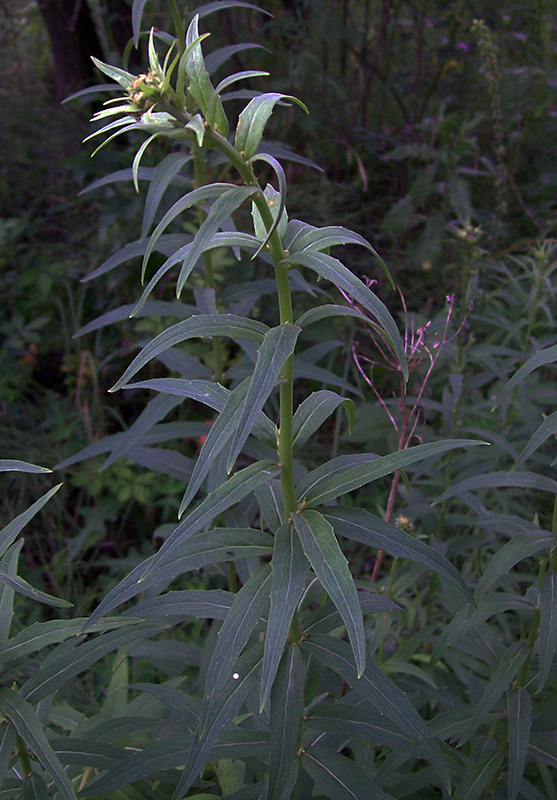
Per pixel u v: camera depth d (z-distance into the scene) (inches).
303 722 55.9
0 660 50.0
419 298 151.8
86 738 61.2
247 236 42.9
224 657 45.0
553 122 180.7
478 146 179.5
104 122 174.2
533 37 198.8
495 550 96.7
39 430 155.6
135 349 162.1
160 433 85.7
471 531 110.2
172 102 39.0
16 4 223.3
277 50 188.1
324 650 51.7
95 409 156.5
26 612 124.6
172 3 73.5
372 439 130.3
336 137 178.9
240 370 88.3
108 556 143.8
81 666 52.7
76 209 186.2
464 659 84.6
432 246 150.9
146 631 54.7
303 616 57.2
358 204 169.2
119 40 201.3
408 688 74.0
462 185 157.1
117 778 54.6
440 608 100.3
